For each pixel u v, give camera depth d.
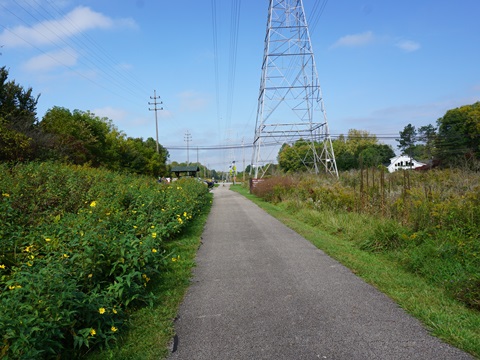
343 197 13.21
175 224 9.52
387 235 8.13
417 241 7.33
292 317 4.64
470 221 7.02
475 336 3.90
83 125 27.95
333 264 7.22
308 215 13.95
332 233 10.87
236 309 5.00
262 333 4.21
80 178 11.34
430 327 4.20
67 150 20.16
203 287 6.02
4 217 6.40
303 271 6.77
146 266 5.53
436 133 50.50
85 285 4.52
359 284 5.89
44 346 3.33
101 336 3.89
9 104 21.84
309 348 3.80
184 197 14.31
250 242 9.82
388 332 4.10
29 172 10.53
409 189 10.89
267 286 5.95
